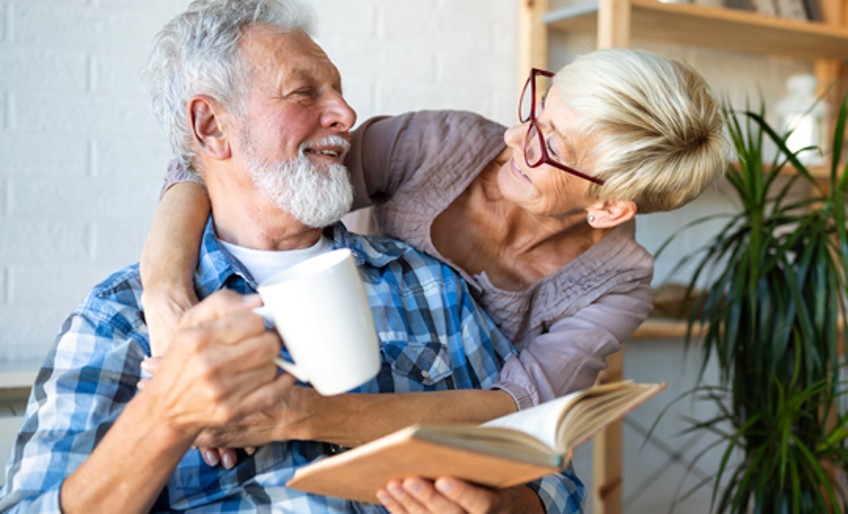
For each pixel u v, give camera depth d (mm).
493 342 1444
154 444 919
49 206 2021
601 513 2424
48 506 973
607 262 1513
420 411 1172
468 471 881
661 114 1328
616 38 2258
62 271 2037
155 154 2121
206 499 1146
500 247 1520
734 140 2230
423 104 2438
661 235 2844
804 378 2260
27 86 1992
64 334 1176
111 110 2072
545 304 1493
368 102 2369
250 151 1252
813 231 2182
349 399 1133
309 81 1276
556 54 2623
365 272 1370
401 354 1320
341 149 1318
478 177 1527
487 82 2527
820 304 2148
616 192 1379
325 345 853
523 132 1394
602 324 1459
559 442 878
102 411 1107
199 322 863
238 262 1252
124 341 1169
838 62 3088
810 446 2254
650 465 2875
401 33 2400
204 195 1334
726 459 2152
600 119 1324
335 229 1383
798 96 2838
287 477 1164
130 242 2105
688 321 2301
